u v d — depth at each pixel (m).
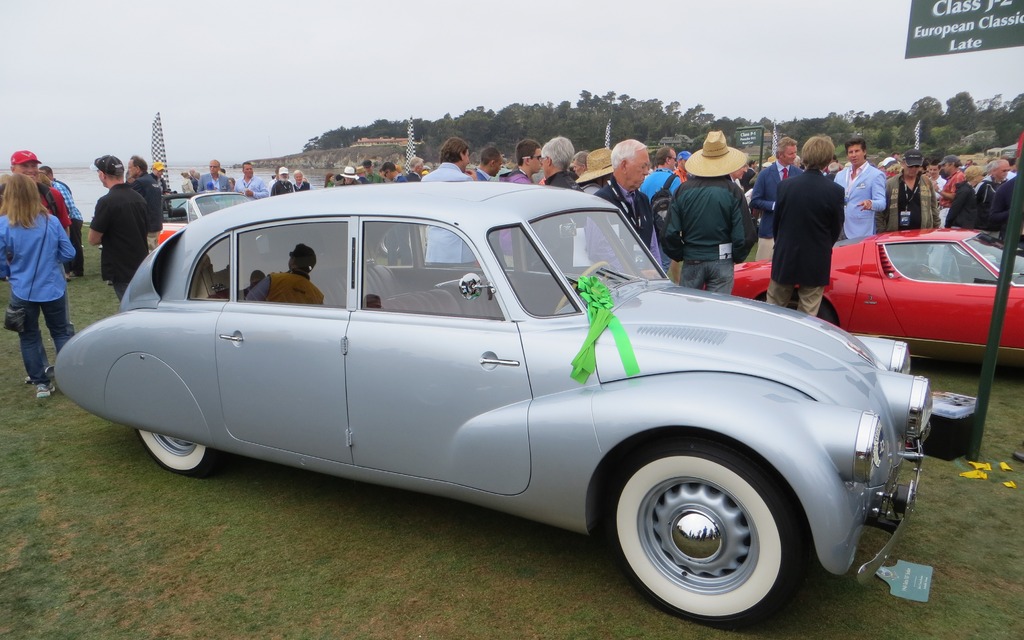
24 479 3.88
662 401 2.44
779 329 2.94
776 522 2.33
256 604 2.73
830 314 5.95
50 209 8.27
